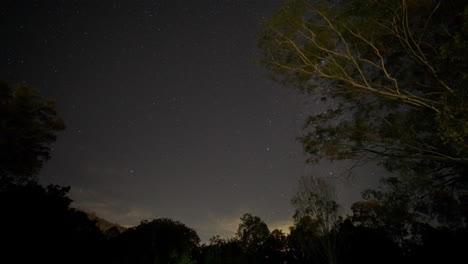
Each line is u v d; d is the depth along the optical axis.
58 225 9.99
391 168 10.61
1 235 8.16
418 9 8.07
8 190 9.52
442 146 8.91
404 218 10.64
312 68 8.48
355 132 9.84
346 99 9.30
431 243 16.92
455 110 6.23
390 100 8.82
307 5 7.82
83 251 11.20
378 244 19.53
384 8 7.50
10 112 21.53
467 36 6.02
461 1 7.39
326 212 17.84
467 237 15.37
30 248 8.62
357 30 7.82
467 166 8.08
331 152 10.07
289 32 8.05
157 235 24.14
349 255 19.05
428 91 8.62
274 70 8.82
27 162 21.92
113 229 25.11
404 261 18.55
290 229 25.66
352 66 8.50
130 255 18.92
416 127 9.38
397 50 8.62
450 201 10.20
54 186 11.00
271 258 28.05
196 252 26.12
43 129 23.55
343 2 8.12
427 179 9.84
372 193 11.38
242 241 28.59
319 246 18.39
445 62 7.16
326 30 7.93
